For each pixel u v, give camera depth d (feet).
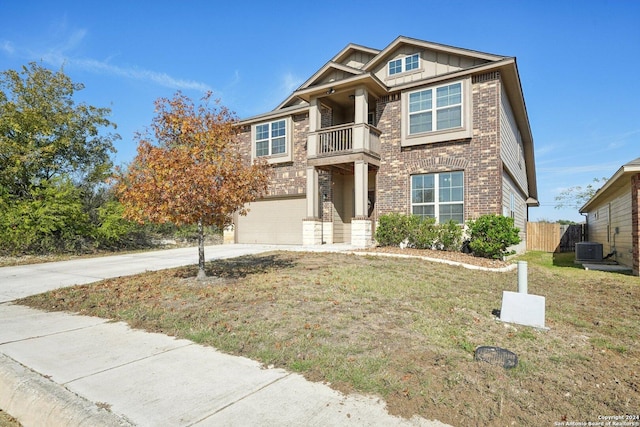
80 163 59.77
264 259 36.50
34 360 13.35
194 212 23.20
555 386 11.09
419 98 44.24
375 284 24.12
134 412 9.72
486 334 15.53
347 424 9.09
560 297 24.31
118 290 24.41
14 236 45.06
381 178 47.01
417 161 44.29
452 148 42.04
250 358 13.24
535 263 45.96
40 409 10.34
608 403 10.20
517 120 56.34
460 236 39.73
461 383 11.02
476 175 40.47
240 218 59.41
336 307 18.76
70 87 58.80
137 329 16.81
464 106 41.04
